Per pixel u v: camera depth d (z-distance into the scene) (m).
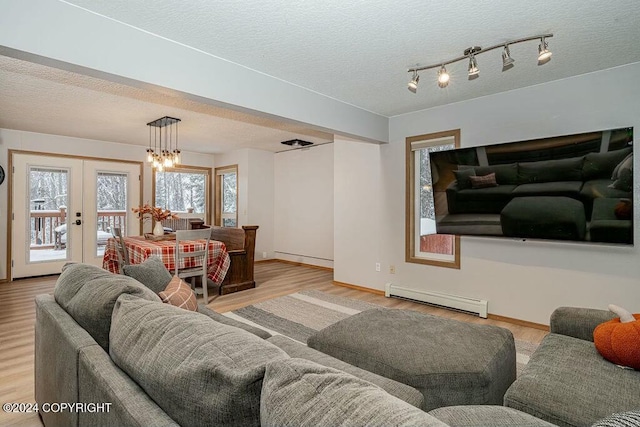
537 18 1.97
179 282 1.95
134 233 6.00
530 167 2.89
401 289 4.01
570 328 1.76
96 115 4.05
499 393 1.58
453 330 1.86
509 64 2.28
